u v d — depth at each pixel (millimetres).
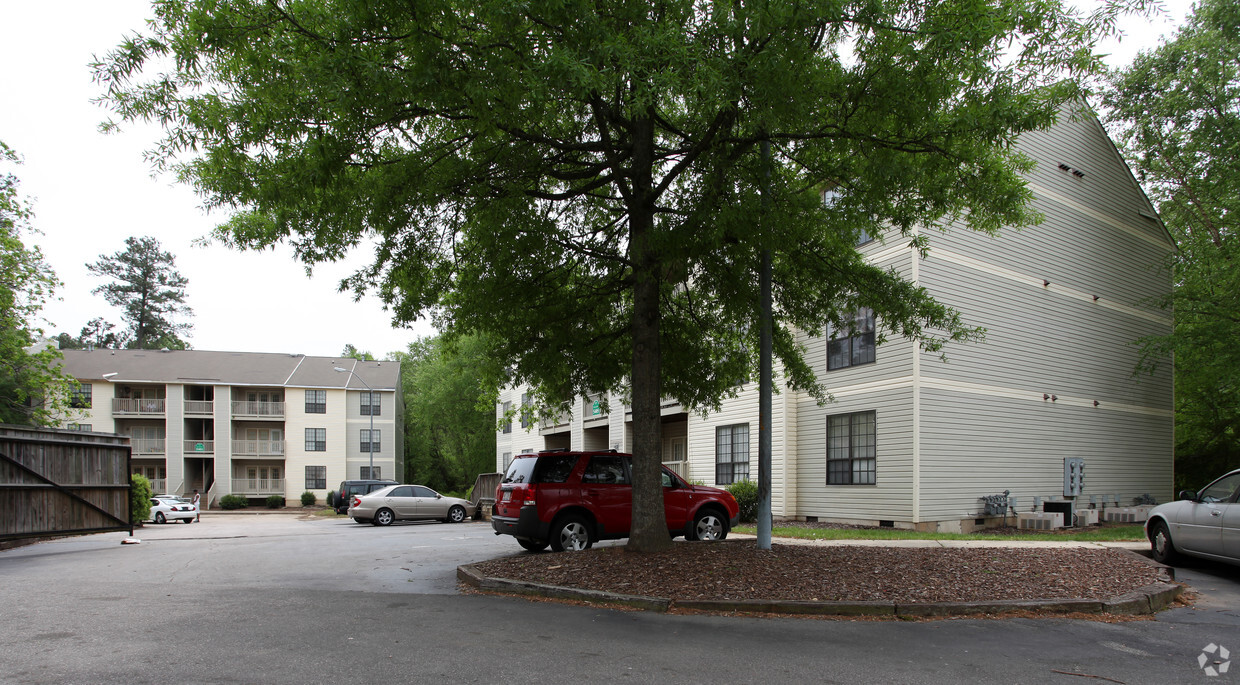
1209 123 22094
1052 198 20453
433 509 26375
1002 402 18547
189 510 33406
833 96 8500
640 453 10016
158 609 7590
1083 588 8258
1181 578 9898
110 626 6703
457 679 5055
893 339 17766
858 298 10977
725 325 12750
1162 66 22672
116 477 16266
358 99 7461
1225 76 21281
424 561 12047
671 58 7305
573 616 7203
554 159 10086
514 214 9625
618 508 12227
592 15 7266
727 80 7395
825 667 5469
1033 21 7461
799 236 9250
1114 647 6195
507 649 5883
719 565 8953
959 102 8461
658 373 10164
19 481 13820
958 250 18031
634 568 8891
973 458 17812
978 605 7398
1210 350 21984
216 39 7152
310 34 7461
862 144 8844
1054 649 6102
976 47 7250
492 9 7027
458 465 63031
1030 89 8203
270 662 5441
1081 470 20109
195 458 50156
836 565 9188
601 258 11242
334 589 9031
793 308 11852
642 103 7219
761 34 7434
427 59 7340
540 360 12023
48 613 7332
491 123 8219
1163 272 23734
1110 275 21891
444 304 11852
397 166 9008
